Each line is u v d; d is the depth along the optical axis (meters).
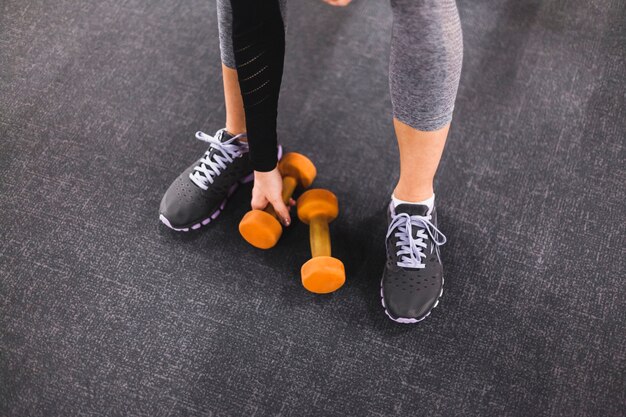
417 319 1.37
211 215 1.53
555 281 1.44
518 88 1.72
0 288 1.44
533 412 1.29
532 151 1.62
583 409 1.29
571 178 1.57
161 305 1.43
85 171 1.61
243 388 1.33
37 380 1.33
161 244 1.51
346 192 1.58
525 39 1.81
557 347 1.36
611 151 1.61
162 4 1.91
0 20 1.88
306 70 1.77
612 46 1.79
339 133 1.67
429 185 1.35
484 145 1.63
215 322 1.40
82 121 1.69
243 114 1.44
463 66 1.76
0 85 1.76
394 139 1.65
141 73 1.78
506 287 1.43
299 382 1.33
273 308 1.42
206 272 1.47
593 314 1.39
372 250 1.49
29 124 1.69
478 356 1.35
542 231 1.50
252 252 1.49
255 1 1.01
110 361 1.36
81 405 1.31
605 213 1.52
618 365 1.33
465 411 1.29
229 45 1.27
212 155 1.50
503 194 1.56
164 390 1.33
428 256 1.39
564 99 1.70
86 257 1.49
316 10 1.88
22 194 1.58
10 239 1.51
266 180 1.36
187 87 1.75
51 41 1.84
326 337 1.38
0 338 1.38
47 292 1.44
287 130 1.67
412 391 1.32
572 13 1.85
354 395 1.32
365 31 1.84
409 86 1.10
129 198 1.57
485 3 1.87
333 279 1.37
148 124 1.69
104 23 1.87
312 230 1.42
